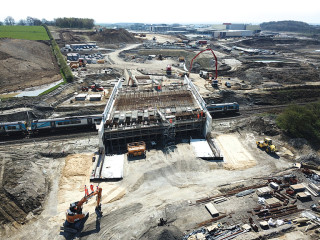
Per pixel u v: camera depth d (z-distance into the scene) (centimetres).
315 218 3362
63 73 11100
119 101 6544
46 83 9738
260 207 3612
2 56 11231
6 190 3772
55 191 4094
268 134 5991
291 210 3569
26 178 4078
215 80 9531
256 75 10988
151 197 3938
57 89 8856
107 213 3597
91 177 4359
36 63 11894
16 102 7256
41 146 5409
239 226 3284
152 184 4253
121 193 4034
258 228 3241
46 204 3809
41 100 7631
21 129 5872
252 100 8512
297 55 18038
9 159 4594
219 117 7312
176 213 3553
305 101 8650
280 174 4462
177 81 10344
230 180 4356
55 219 3522
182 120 5825
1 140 5747
